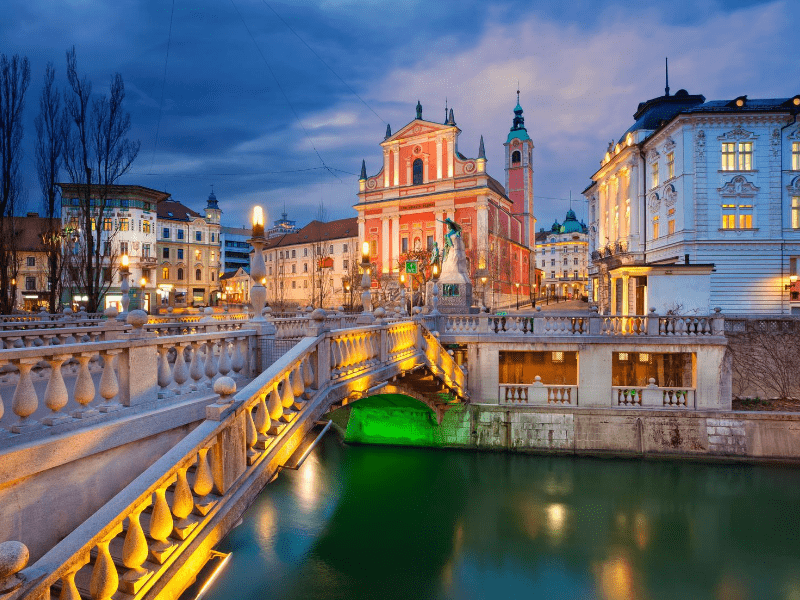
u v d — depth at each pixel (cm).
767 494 1661
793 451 1847
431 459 1991
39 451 445
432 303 2183
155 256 5903
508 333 2083
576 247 10956
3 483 416
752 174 3147
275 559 1302
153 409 603
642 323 2045
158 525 427
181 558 445
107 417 534
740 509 1570
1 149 2175
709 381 1930
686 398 1961
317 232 7688
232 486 526
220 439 510
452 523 1498
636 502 1620
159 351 638
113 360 562
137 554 403
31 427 459
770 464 1845
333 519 1522
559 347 2012
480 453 2028
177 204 7894
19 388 453
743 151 3181
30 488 446
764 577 1231
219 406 518
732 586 1198
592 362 1994
